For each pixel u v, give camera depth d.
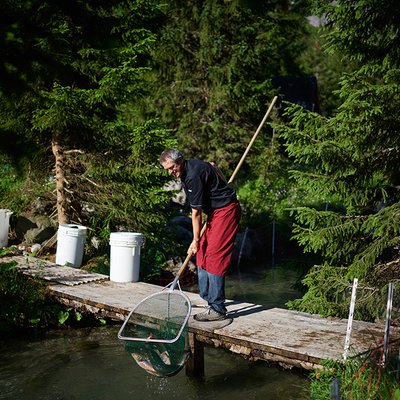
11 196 10.64
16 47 9.15
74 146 10.10
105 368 6.10
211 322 5.91
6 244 9.92
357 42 6.73
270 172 16.83
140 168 9.64
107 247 10.10
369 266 6.38
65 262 9.03
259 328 5.75
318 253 13.02
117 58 9.79
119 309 6.64
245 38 18.22
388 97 6.14
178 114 18.73
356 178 6.74
